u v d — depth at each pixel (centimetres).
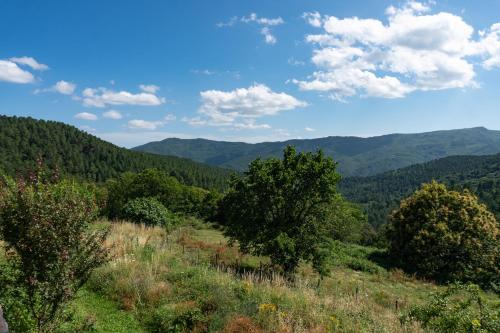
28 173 648
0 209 591
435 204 2673
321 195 1694
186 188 4575
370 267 2272
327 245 1702
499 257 2473
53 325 623
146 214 2506
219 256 1822
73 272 621
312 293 1098
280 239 1534
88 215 652
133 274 1084
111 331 790
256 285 1102
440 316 967
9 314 638
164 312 892
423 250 2503
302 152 1761
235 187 1764
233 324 820
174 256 1439
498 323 891
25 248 586
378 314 1045
